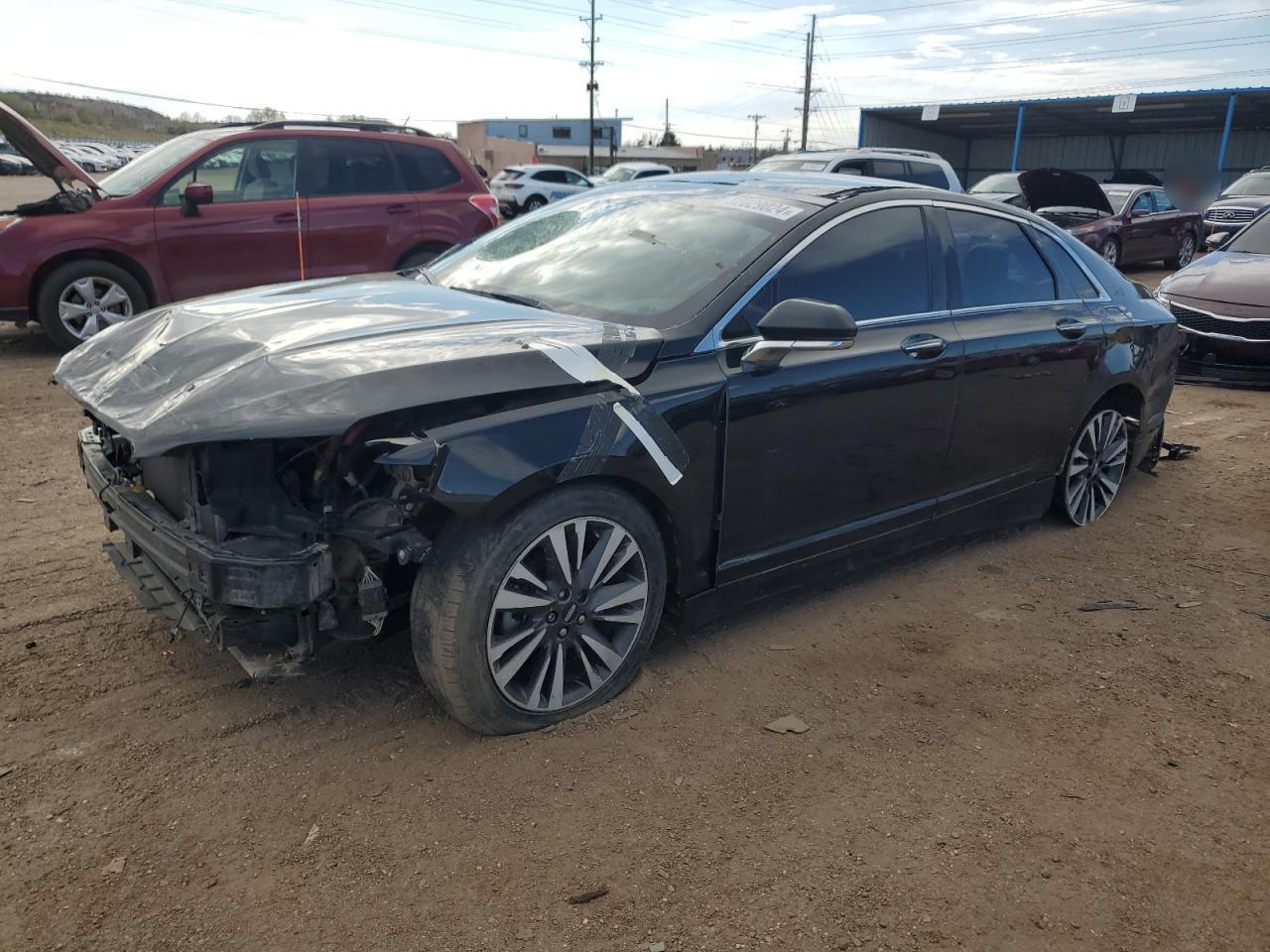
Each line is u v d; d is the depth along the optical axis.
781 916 2.24
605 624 3.04
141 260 7.82
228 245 8.12
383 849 2.41
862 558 3.85
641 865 2.39
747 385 3.15
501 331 2.95
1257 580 4.35
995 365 4.01
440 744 2.84
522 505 2.69
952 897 2.33
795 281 3.38
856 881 2.37
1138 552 4.64
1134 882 2.42
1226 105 31.55
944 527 4.14
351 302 3.28
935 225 3.95
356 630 2.71
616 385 2.85
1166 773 2.89
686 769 2.78
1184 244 17.62
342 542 2.62
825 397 3.38
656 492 2.93
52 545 4.13
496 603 2.68
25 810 2.49
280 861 2.36
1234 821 2.68
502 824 2.51
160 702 2.99
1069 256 4.68
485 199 9.26
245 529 2.55
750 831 2.53
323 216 8.44
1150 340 4.95
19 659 3.20
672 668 3.33
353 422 2.41
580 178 27.44
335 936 2.14
